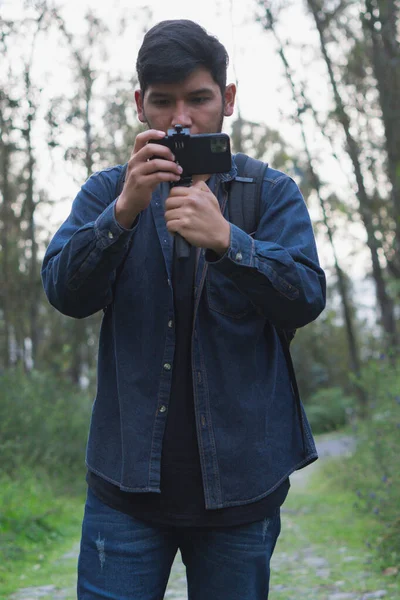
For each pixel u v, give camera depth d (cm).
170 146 176
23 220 1619
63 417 1023
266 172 203
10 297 1705
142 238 195
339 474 1013
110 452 194
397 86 1173
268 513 192
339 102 1334
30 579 524
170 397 190
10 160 1634
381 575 515
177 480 189
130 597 189
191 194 175
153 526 192
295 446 200
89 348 1830
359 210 1402
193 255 192
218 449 187
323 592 478
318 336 3325
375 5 1139
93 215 202
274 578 527
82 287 185
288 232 193
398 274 1334
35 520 686
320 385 3325
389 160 1192
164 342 190
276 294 179
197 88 184
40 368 1306
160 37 183
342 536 661
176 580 522
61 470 938
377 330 1267
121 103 1477
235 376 189
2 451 814
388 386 784
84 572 195
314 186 1478
